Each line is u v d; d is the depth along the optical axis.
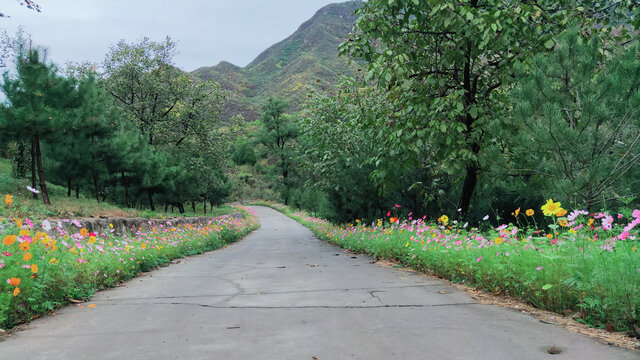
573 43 6.33
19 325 3.81
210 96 32.75
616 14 8.51
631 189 5.86
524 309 3.98
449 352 2.72
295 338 3.15
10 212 10.34
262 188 100.75
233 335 3.28
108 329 3.57
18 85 13.88
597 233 4.49
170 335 3.33
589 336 3.03
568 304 3.79
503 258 4.79
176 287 5.97
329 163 15.79
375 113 11.02
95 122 18.11
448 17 8.13
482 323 3.46
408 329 3.32
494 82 10.55
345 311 4.05
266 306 4.42
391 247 8.85
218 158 34.56
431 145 10.12
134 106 30.05
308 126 16.27
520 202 9.84
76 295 5.06
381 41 9.02
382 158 9.78
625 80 5.61
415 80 9.84
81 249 5.82
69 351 2.95
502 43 8.27
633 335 3.04
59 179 18.16
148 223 16.50
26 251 4.60
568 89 6.52
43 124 13.94
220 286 5.96
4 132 13.67
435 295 4.78
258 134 79.06
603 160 5.61
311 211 51.53
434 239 6.91
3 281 3.98
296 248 14.77
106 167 19.45
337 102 14.43
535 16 8.44
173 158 31.03
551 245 4.54
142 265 8.13
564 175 6.29
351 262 8.96
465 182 10.27
